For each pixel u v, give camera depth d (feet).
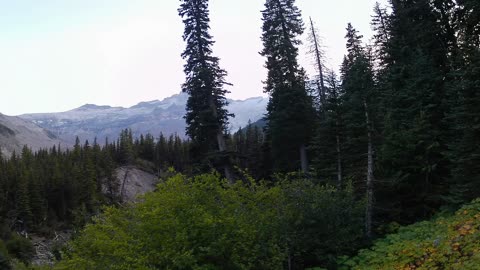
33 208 229.86
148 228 37.17
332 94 82.33
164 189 41.73
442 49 79.30
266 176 126.11
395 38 86.84
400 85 74.95
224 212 41.11
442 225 43.98
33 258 184.14
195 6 102.99
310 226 53.26
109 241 37.27
